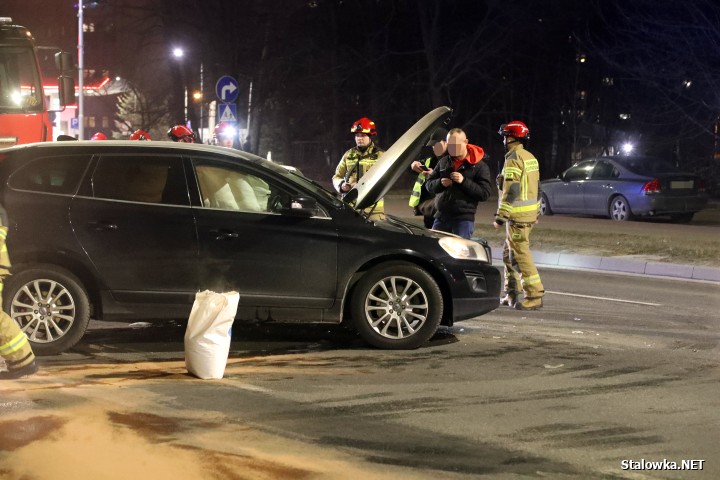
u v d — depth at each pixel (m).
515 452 5.59
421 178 10.98
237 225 8.22
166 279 8.20
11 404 6.41
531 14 43.97
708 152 36.84
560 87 50.34
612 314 10.60
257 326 9.45
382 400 6.70
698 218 24.41
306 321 8.36
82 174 8.27
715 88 29.97
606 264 15.26
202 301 7.32
